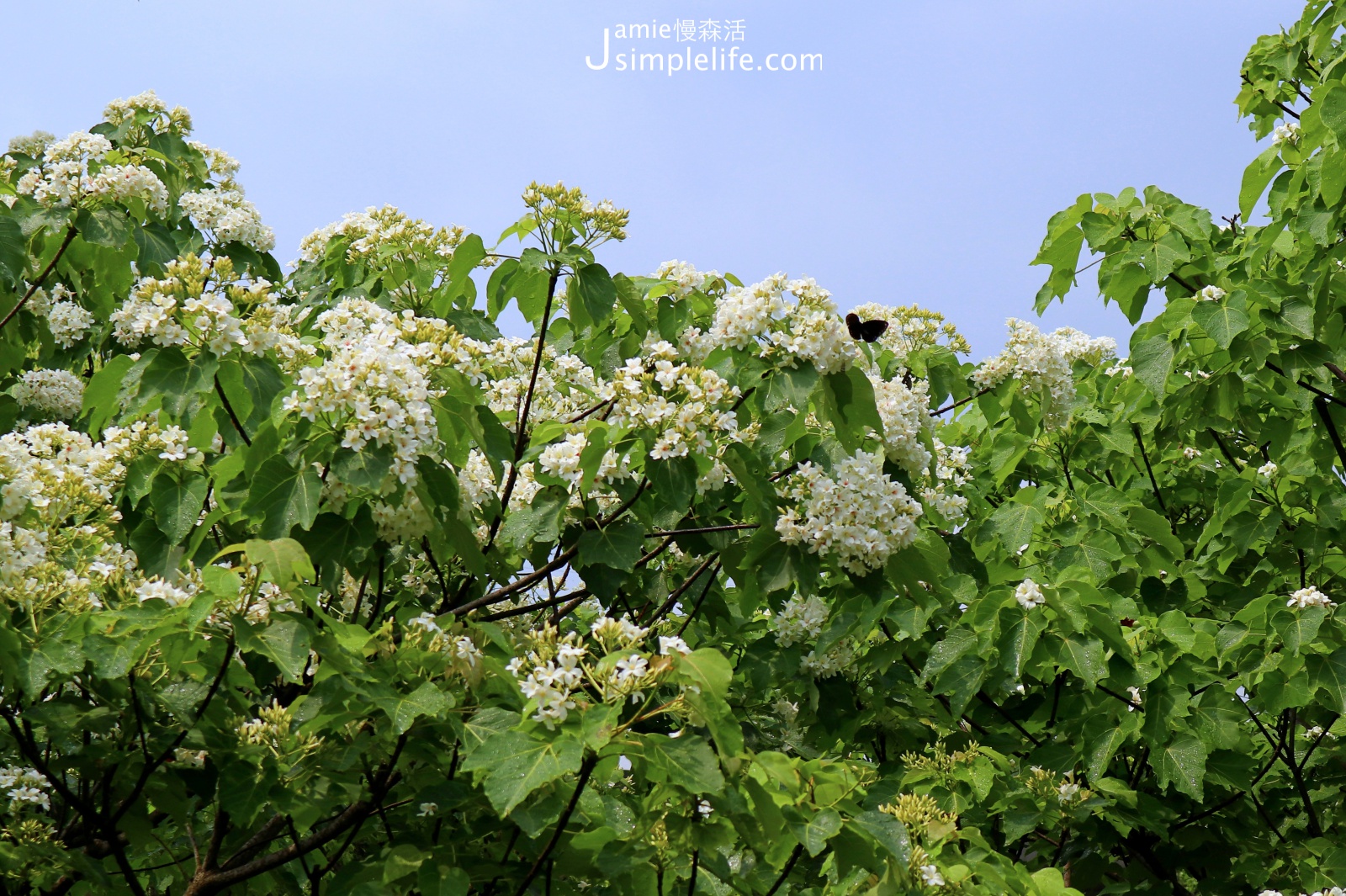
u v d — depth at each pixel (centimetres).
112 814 447
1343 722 685
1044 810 586
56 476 405
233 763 364
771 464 489
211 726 388
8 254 531
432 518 414
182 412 391
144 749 375
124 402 430
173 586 407
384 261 616
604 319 504
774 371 458
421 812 410
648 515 476
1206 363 707
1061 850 625
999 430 785
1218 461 899
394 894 371
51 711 369
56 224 555
